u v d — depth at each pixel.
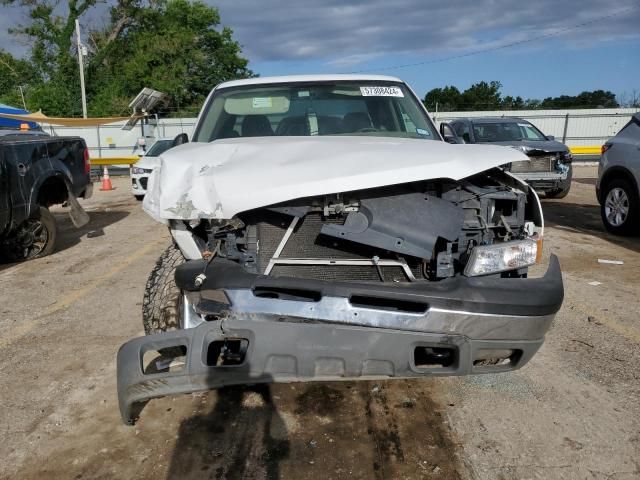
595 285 5.53
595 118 26.31
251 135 4.24
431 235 2.77
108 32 39.44
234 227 2.88
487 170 3.08
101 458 2.80
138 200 13.80
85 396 3.45
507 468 2.66
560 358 3.86
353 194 2.84
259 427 3.05
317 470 2.67
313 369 2.55
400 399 3.33
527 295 2.59
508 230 2.90
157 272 3.45
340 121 4.29
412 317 2.52
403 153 2.93
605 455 2.75
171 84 36.41
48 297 5.49
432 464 2.70
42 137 7.34
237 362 2.73
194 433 3.00
